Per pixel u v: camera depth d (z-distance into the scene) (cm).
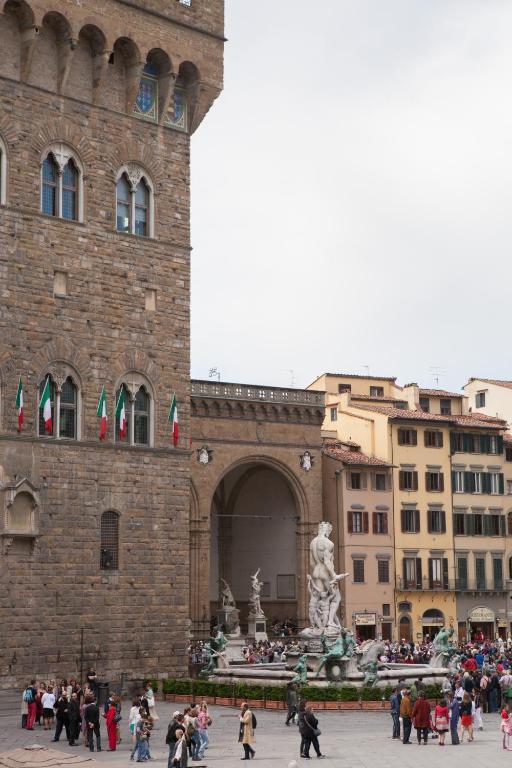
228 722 5791
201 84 7412
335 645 6506
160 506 6975
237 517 11538
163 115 7288
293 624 10644
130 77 7119
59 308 6644
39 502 6400
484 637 11538
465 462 11762
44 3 6612
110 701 4916
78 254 6769
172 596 6962
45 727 5453
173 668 6919
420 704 5000
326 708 6109
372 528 11006
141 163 7169
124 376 6919
